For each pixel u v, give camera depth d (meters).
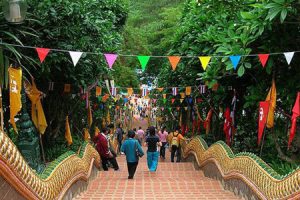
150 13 33.84
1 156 4.32
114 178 12.97
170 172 14.61
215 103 15.45
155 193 9.89
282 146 10.52
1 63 7.12
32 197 5.34
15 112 7.34
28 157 7.94
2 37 7.99
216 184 11.30
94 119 19.45
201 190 10.42
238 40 8.30
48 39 9.05
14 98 7.30
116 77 24.80
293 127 7.83
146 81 31.80
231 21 9.97
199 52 11.91
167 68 19.11
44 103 12.11
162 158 21.56
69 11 8.92
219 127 16.00
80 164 9.40
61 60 9.62
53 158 12.05
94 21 10.16
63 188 7.27
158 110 37.47
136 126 51.75
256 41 8.49
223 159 10.99
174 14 26.75
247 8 9.04
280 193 5.91
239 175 8.80
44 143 12.30
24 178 5.01
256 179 7.42
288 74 8.98
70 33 9.26
